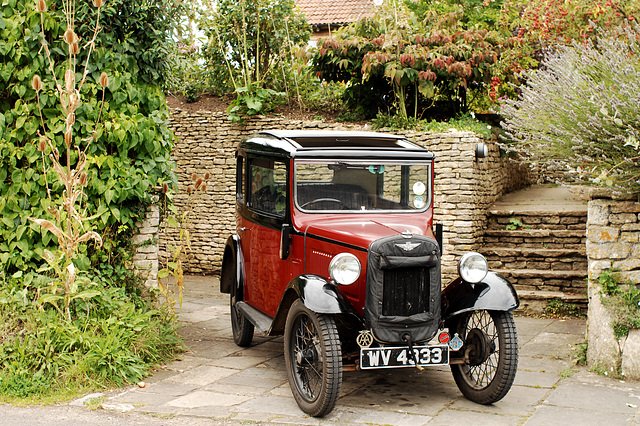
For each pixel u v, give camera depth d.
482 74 10.20
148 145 6.25
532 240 8.81
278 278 5.64
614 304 5.40
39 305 5.41
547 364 5.75
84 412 4.53
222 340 6.80
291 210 5.37
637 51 5.79
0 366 5.04
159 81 6.63
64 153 5.94
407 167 5.56
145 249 6.50
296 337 4.84
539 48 10.95
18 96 5.91
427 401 4.88
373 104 10.65
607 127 5.43
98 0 5.35
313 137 5.89
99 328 5.58
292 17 11.66
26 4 5.73
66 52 5.88
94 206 6.04
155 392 5.02
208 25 11.58
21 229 5.72
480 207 9.02
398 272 4.58
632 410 4.55
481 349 4.83
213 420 4.42
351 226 5.09
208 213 10.84
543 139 5.98
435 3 13.02
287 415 4.54
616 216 5.57
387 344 4.65
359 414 4.57
